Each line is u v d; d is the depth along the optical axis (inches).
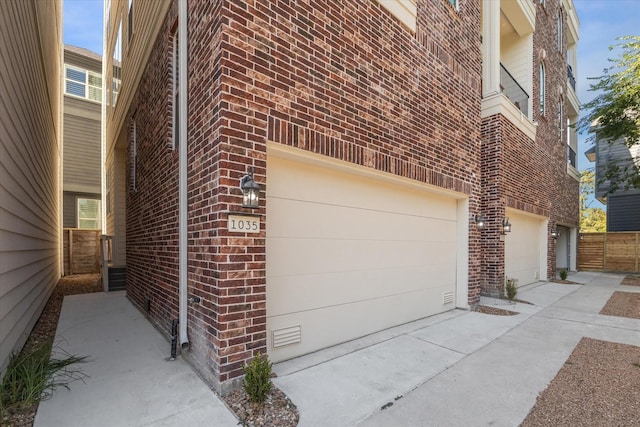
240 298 120.8
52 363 136.8
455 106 249.4
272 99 132.3
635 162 547.2
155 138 215.6
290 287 150.0
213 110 124.2
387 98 186.2
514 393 123.3
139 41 273.9
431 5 228.2
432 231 240.1
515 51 421.7
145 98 249.4
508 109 335.0
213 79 125.0
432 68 225.6
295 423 100.5
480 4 346.0
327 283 165.9
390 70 189.2
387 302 200.7
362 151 168.9
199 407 107.2
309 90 145.6
